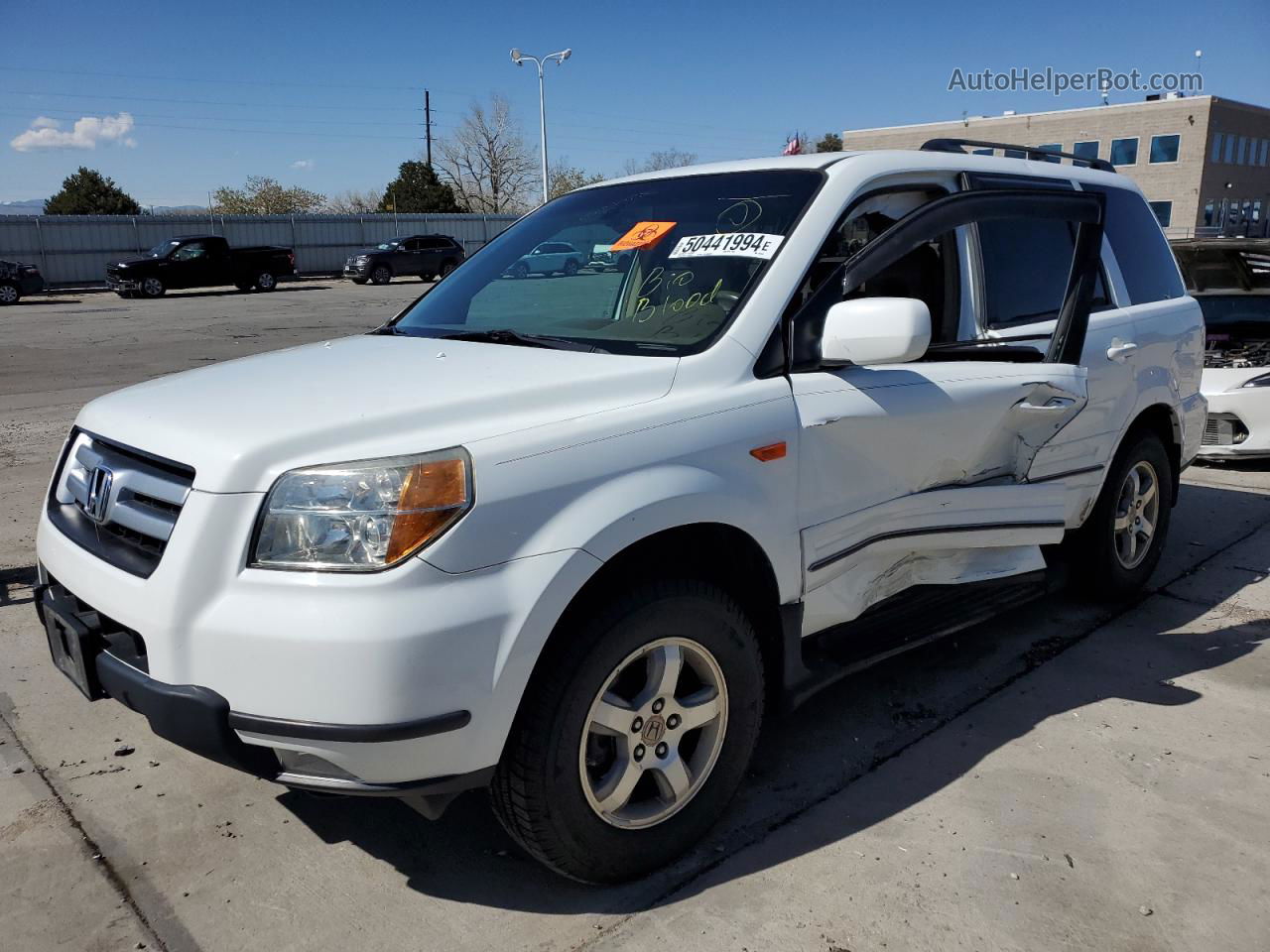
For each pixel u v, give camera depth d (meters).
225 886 2.66
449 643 2.17
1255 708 3.67
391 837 2.89
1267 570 5.23
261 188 69.81
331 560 2.16
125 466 2.56
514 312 3.41
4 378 12.45
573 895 2.62
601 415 2.51
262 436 2.31
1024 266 3.85
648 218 3.44
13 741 3.42
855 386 3.00
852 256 3.06
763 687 2.89
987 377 3.39
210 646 2.20
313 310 24.61
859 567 3.16
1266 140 57.88
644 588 2.51
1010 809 3.01
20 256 35.12
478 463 2.27
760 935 2.46
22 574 5.05
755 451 2.72
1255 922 2.51
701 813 2.76
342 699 2.12
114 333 18.69
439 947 2.43
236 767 2.24
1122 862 2.75
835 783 3.16
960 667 4.04
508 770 2.37
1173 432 4.77
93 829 2.91
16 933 2.48
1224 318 8.34
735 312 2.88
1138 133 54.28
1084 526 4.44
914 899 2.59
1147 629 4.45
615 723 2.52
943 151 3.93
